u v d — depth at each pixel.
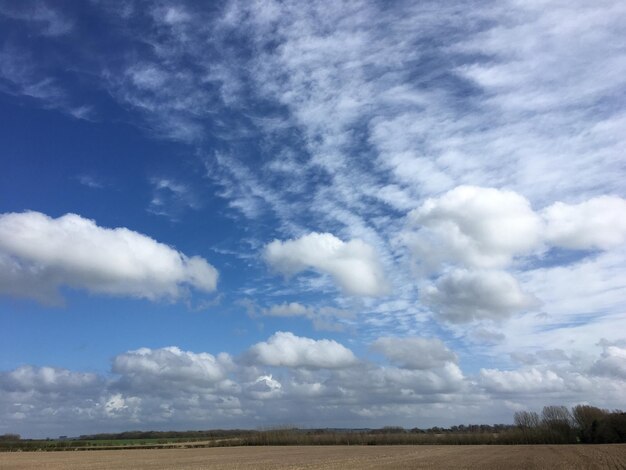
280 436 170.50
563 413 144.50
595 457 71.25
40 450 140.25
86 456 101.81
